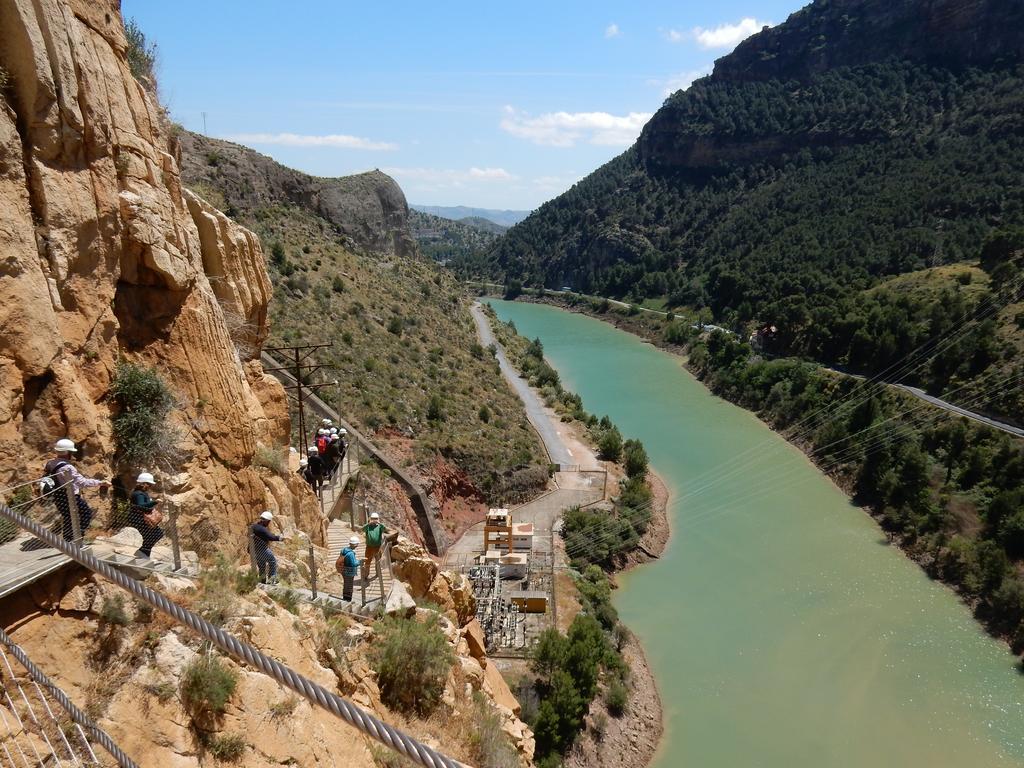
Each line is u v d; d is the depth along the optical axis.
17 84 12.17
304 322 79.88
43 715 8.48
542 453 81.88
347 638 14.95
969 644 51.56
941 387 87.19
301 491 21.02
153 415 13.98
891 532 68.56
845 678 47.78
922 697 46.00
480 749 15.59
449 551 60.22
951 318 94.00
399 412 72.12
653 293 193.00
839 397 94.00
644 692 45.88
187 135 116.00
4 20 11.98
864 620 54.41
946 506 67.50
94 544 11.43
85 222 13.29
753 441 93.62
